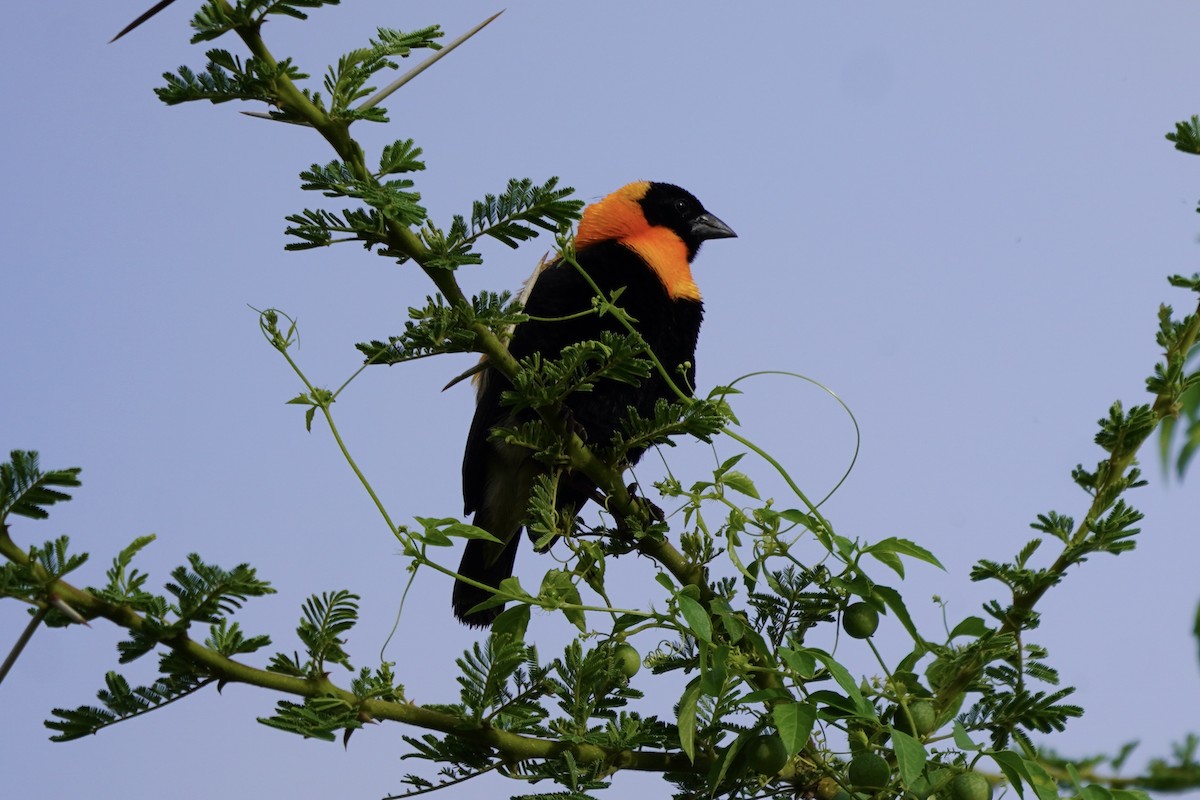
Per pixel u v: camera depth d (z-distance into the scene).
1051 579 6.26
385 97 6.27
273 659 5.73
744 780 6.68
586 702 6.53
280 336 6.39
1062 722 6.15
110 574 5.18
